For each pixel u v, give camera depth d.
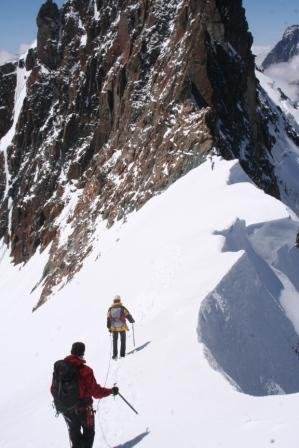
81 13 72.94
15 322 41.91
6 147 78.69
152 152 39.28
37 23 76.62
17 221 67.38
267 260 19.61
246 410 8.68
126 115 50.16
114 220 38.72
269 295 15.70
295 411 8.13
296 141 77.50
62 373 8.66
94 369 13.88
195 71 40.16
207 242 18.89
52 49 75.19
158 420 9.42
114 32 61.31
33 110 73.69
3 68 87.25
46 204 61.09
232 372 11.84
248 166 41.12
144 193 36.03
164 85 43.97
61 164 63.09
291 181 61.12
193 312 13.00
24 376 21.89
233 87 43.44
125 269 24.45
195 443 8.25
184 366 10.78
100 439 9.59
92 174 53.66
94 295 24.86
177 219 25.62
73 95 64.75
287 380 13.55
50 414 12.57
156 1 53.19
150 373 11.37
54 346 22.81
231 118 41.88
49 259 49.94
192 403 9.49
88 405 8.76
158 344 12.66
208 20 43.19
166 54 47.91
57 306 30.44
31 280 52.88
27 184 68.06
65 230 52.00
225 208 23.17
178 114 38.91
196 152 33.62
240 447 7.69
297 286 19.19
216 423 8.60
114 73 55.59
